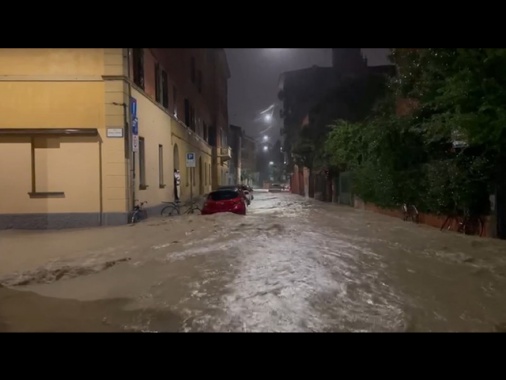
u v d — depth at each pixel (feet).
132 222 51.08
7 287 23.24
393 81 54.13
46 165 49.75
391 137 53.36
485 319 17.84
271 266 26.71
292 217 60.90
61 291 22.34
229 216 56.85
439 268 26.18
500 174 37.14
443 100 34.81
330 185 114.52
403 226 47.93
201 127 130.72
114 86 49.85
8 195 49.47
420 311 18.74
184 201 92.73
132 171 52.39
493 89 30.73
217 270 25.86
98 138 49.93
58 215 49.60
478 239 36.60
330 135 89.86
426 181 48.24
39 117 49.80
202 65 133.80
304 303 19.75
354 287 22.21
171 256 30.32
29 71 49.78
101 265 27.81
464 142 36.60
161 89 72.69
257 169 366.84
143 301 20.34
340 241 36.22
